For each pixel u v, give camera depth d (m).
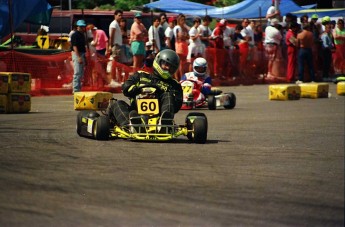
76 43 36.59
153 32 41.84
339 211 11.82
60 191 12.87
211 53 44.72
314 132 22.36
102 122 19.14
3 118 26.09
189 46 42.81
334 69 51.34
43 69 37.53
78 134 20.52
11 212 11.41
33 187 13.16
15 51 36.66
